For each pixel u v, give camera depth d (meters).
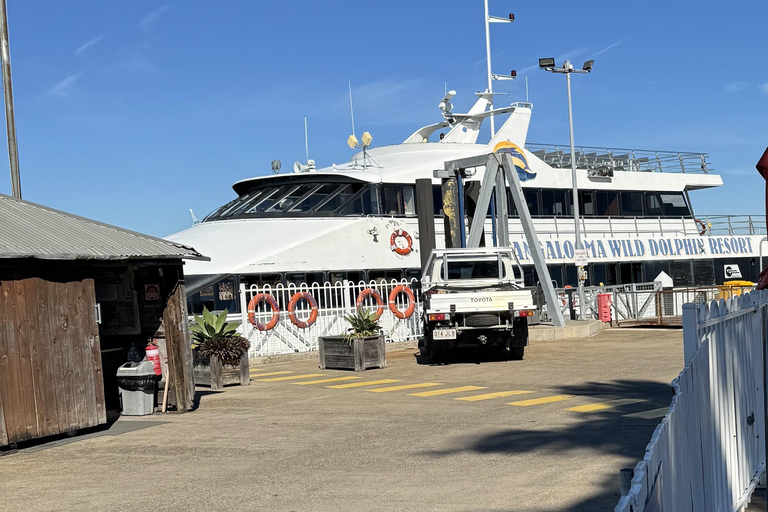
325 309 22.92
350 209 25.00
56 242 11.04
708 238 34.78
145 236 13.00
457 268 20.61
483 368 17.27
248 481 7.86
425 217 23.77
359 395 13.96
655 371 15.46
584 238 31.12
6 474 8.71
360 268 24.52
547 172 30.56
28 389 10.23
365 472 8.02
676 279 33.56
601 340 23.05
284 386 15.85
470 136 31.66
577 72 29.70
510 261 20.86
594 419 10.37
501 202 24.83
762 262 36.53
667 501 4.18
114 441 10.48
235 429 10.97
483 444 9.11
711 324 6.20
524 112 30.28
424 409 11.96
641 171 35.25
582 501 6.60
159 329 13.88
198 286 22.03
